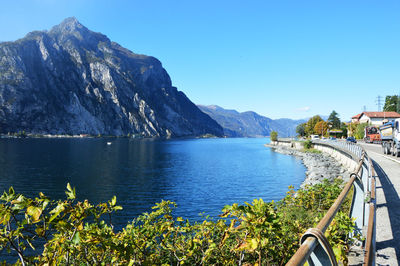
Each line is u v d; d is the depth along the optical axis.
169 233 5.07
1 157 81.81
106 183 44.53
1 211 2.64
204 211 27.84
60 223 2.91
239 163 73.25
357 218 5.44
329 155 64.44
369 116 104.94
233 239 5.72
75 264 3.80
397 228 6.56
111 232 3.76
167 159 85.75
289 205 13.55
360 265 4.37
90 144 168.62
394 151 29.27
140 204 31.31
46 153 98.25
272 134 159.25
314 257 1.87
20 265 3.40
